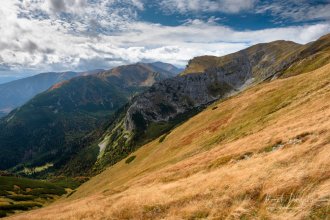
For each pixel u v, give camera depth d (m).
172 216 21.38
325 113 35.53
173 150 85.25
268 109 64.50
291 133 33.59
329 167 17.42
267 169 22.39
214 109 100.12
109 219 26.97
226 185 23.05
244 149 38.22
